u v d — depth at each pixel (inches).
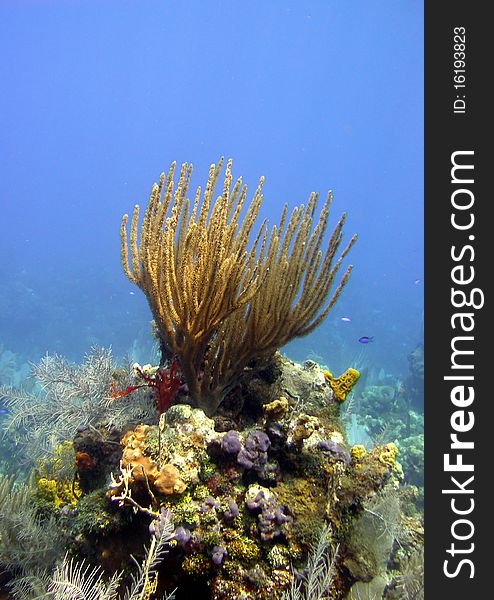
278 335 140.3
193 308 116.3
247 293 119.7
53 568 127.0
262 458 114.7
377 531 118.3
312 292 143.3
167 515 93.8
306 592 97.1
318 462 121.5
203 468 113.3
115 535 109.3
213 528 103.0
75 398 177.6
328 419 153.3
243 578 99.9
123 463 109.0
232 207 139.6
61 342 928.3
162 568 102.6
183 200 131.0
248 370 151.7
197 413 123.0
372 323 1375.5
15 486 168.6
